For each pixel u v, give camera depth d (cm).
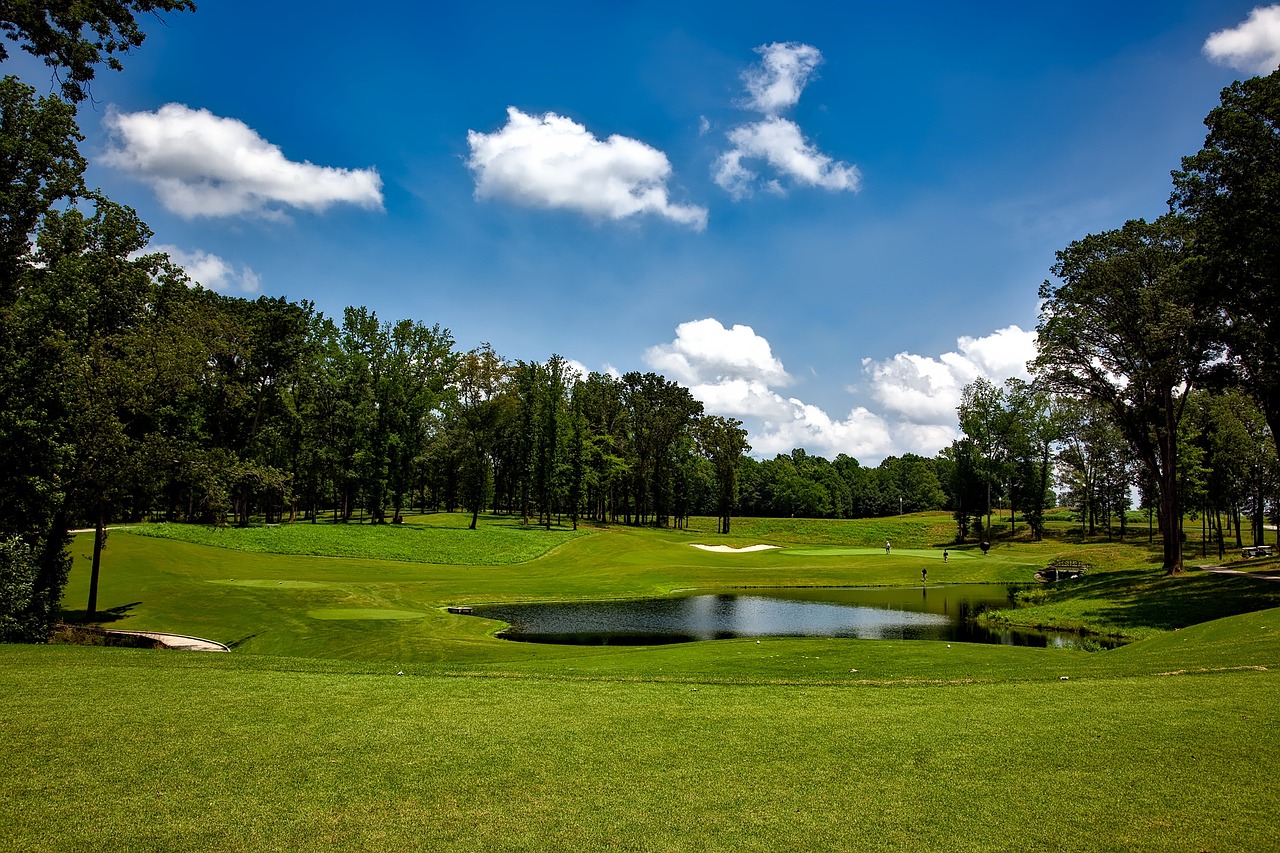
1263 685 1190
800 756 880
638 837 665
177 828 677
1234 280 2844
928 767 835
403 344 7162
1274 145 2575
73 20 1509
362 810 723
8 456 2089
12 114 2178
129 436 2736
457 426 7306
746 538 8862
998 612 3509
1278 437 3403
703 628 3170
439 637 2617
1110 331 3975
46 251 2323
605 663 1920
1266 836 646
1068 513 11838
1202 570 4131
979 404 8350
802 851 637
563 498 8481
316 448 7250
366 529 6169
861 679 1424
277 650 2384
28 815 697
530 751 902
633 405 10369
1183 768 809
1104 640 2819
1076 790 758
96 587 2789
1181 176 2886
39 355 2191
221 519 3241
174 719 1015
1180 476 5778
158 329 2791
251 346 5897
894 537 9819
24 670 1334
